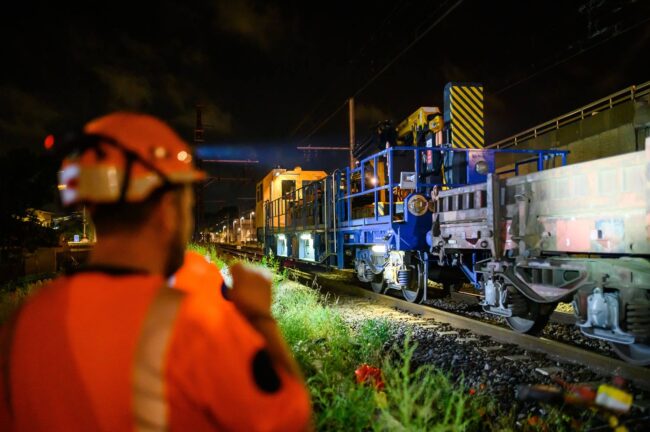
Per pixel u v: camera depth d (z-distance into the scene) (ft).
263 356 3.21
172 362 2.98
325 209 51.26
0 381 3.32
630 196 17.43
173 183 3.49
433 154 39.63
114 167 3.30
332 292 42.63
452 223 29.71
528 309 23.67
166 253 3.59
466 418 12.77
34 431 3.06
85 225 101.30
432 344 22.44
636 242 17.30
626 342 17.62
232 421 3.02
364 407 11.55
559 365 18.88
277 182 84.43
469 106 40.22
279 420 3.06
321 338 21.03
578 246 19.84
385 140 46.39
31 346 3.17
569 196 20.24
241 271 3.77
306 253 60.54
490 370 18.17
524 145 66.03
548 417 12.86
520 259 22.93
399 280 35.60
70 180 3.37
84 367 2.98
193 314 3.12
